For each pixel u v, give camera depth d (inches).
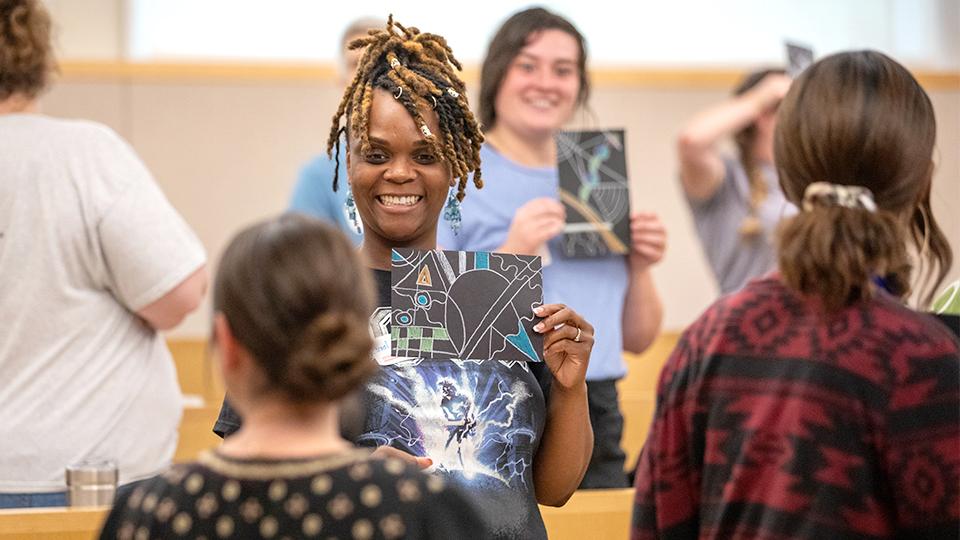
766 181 216.8
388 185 101.0
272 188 327.9
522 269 101.2
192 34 331.0
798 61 190.7
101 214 133.5
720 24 349.7
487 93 169.6
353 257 76.5
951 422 85.0
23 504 130.6
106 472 128.1
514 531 95.3
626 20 346.6
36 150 133.7
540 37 167.6
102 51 326.0
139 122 323.3
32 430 131.1
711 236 219.9
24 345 132.4
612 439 161.6
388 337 99.3
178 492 75.9
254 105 327.6
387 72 102.7
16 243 132.3
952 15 351.3
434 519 75.3
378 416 96.0
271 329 73.2
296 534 73.7
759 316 90.9
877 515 85.4
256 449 75.5
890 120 90.6
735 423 89.4
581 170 164.2
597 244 162.9
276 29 333.7
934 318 90.7
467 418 96.9
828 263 87.1
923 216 98.1
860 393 86.1
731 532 88.8
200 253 138.9
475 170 104.8
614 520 133.9
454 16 338.0
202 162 325.1
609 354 161.9
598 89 338.3
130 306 136.6
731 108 216.7
